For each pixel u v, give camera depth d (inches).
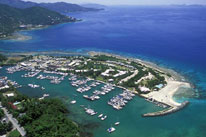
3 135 6112.2
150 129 6815.9
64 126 6417.3
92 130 6668.3
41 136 5802.2
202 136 6505.9
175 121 7234.3
